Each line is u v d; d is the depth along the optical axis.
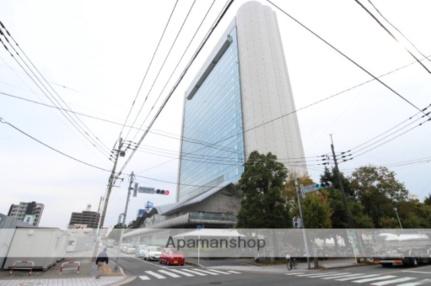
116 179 19.91
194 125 84.69
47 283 10.64
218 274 13.98
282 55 83.25
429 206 38.19
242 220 22.45
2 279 11.55
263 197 21.95
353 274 13.27
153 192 23.11
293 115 75.12
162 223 35.94
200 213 29.05
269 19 85.00
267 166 23.50
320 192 25.89
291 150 68.19
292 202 24.06
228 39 79.12
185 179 83.19
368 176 29.62
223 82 75.56
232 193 34.44
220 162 66.06
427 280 10.54
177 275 13.66
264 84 70.44
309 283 10.13
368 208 29.44
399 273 13.23
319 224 22.45
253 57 72.62
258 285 9.92
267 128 64.94
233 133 63.47
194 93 92.31
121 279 12.03
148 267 18.66
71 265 15.04
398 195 29.61
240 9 83.12
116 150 18.91
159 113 10.80
